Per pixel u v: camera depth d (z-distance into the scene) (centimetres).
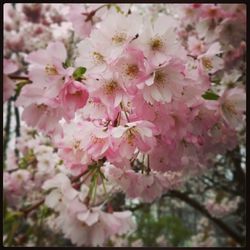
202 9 40
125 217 25
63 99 21
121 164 22
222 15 40
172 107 23
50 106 22
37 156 50
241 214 68
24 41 72
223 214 76
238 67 46
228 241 86
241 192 64
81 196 25
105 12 32
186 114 24
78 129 23
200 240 91
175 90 22
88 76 22
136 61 21
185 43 51
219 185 68
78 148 23
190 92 23
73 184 25
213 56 28
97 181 26
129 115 22
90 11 32
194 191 73
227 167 66
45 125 24
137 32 21
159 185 29
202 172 46
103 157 23
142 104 21
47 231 71
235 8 40
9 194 51
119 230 25
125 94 21
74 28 33
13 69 22
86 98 21
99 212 25
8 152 57
